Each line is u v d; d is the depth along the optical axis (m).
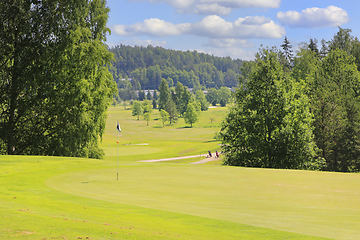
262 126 38.50
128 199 12.23
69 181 16.92
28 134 37.12
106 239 6.78
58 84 36.47
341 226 8.68
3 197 11.77
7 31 35.16
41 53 35.28
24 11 34.09
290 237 7.62
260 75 40.25
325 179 18.62
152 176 19.22
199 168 23.67
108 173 20.42
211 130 139.88
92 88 37.41
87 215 9.24
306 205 11.48
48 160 25.70
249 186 15.85
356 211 10.56
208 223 8.89
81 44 35.81
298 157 36.47
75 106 35.50
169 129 146.12
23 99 35.56
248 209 10.75
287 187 15.61
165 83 197.62
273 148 37.38
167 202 11.77
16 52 35.28
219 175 19.97
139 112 189.88
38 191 13.64
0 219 7.79
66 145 36.62
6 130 35.12
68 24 36.69
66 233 6.92
